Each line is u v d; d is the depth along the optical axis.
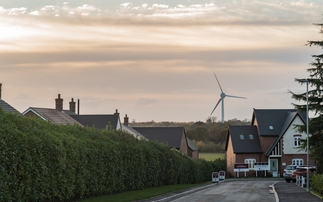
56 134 25.28
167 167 48.28
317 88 48.31
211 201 31.38
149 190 38.00
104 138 33.09
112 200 27.73
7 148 18.97
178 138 100.69
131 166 36.44
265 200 32.06
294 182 62.00
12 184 19.25
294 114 84.62
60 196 23.58
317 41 48.75
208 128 194.12
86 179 27.56
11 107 38.81
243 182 64.69
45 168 21.92
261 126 88.75
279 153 83.50
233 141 88.69
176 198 34.16
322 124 47.53
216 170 86.56
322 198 31.55
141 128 105.31
